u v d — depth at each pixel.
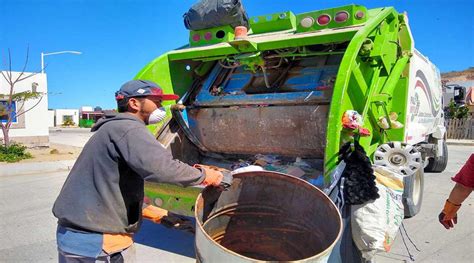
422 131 5.93
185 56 4.38
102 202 2.12
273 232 2.65
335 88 3.20
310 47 3.99
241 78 4.52
